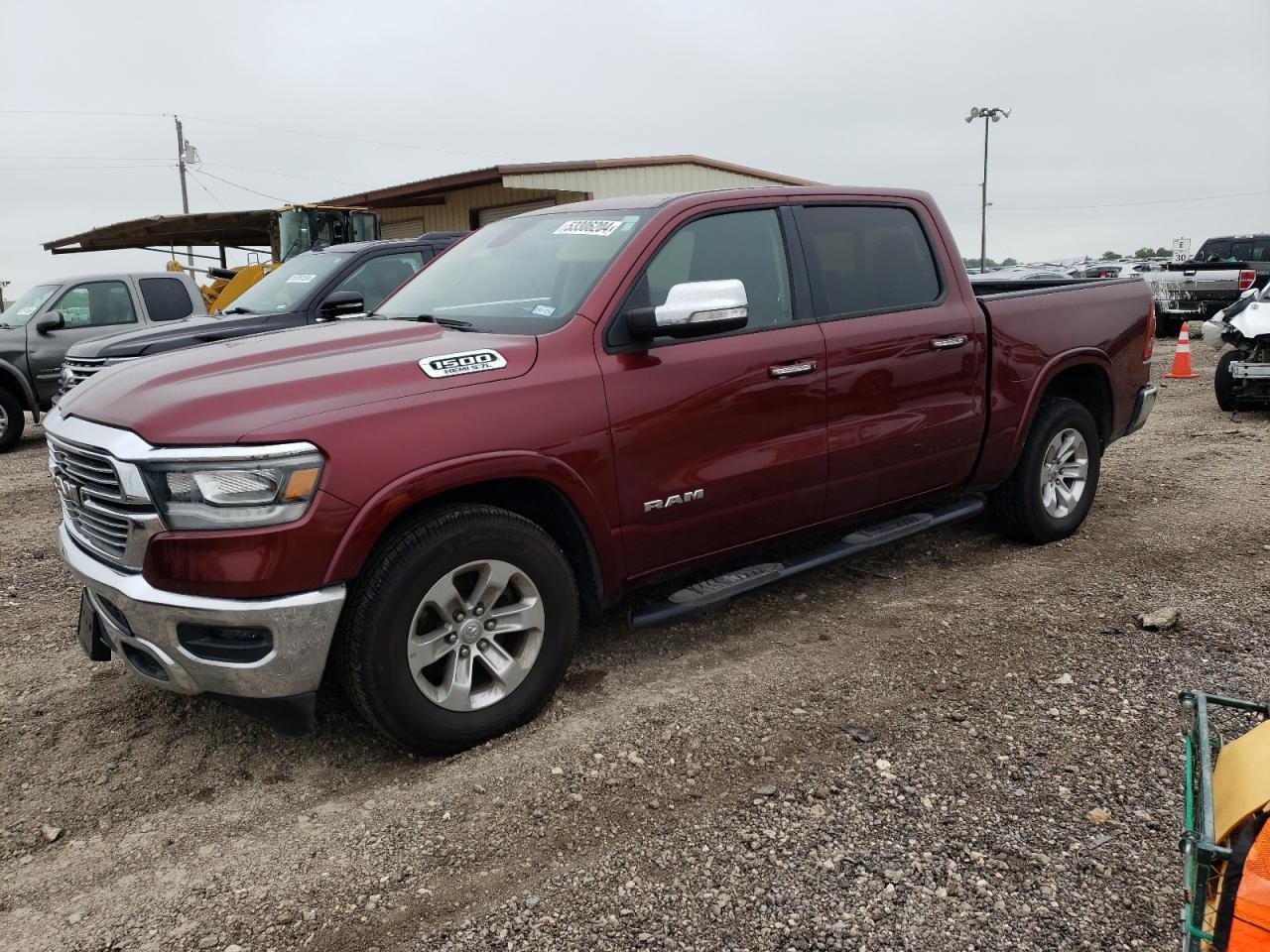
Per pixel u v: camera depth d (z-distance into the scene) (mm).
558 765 3197
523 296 3840
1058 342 5164
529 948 2363
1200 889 1596
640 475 3588
